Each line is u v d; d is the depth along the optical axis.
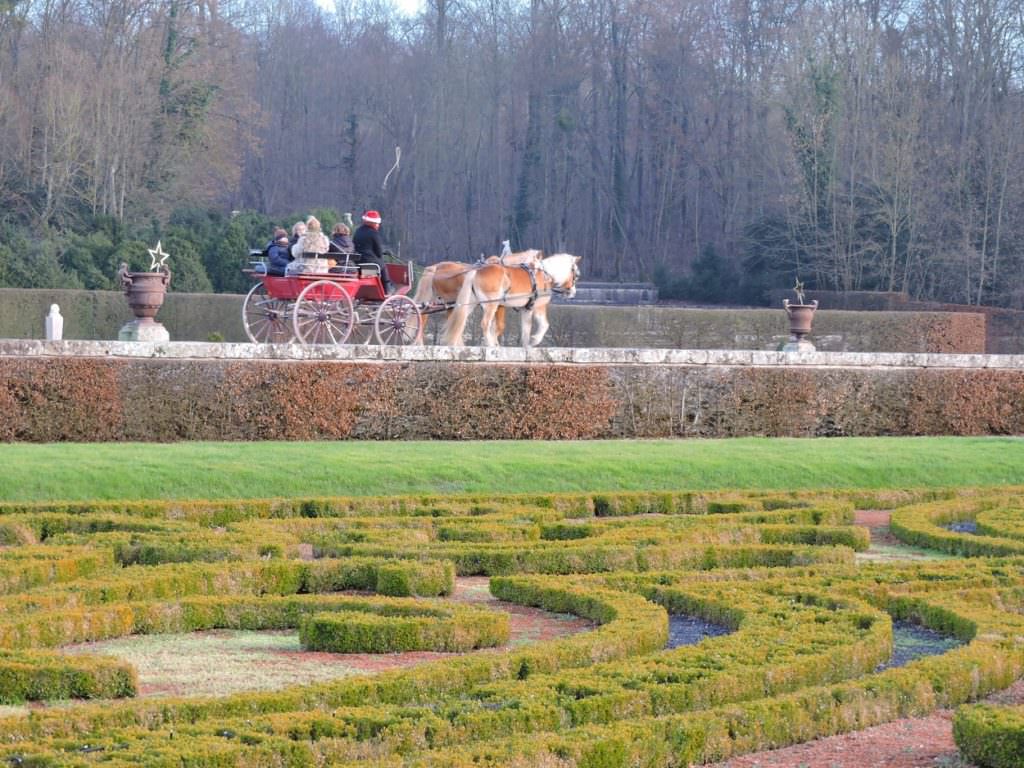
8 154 49.09
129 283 20.31
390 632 7.64
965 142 52.41
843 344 37.00
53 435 16.23
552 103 71.06
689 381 19.12
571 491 14.25
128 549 9.77
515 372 18.14
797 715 5.96
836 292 52.31
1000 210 50.91
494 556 10.07
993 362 21.55
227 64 56.81
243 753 5.04
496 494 13.37
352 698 6.00
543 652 6.71
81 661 6.54
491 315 21.00
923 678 6.48
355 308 20.14
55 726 5.43
